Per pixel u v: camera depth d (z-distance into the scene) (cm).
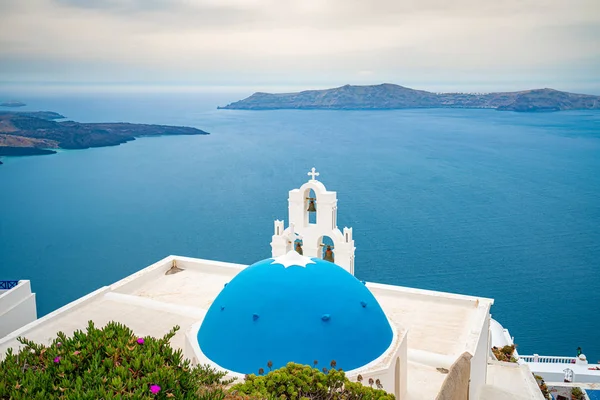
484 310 2216
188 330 1677
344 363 1453
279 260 1598
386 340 1567
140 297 2353
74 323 2158
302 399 1177
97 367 1031
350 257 2281
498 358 3331
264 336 1459
